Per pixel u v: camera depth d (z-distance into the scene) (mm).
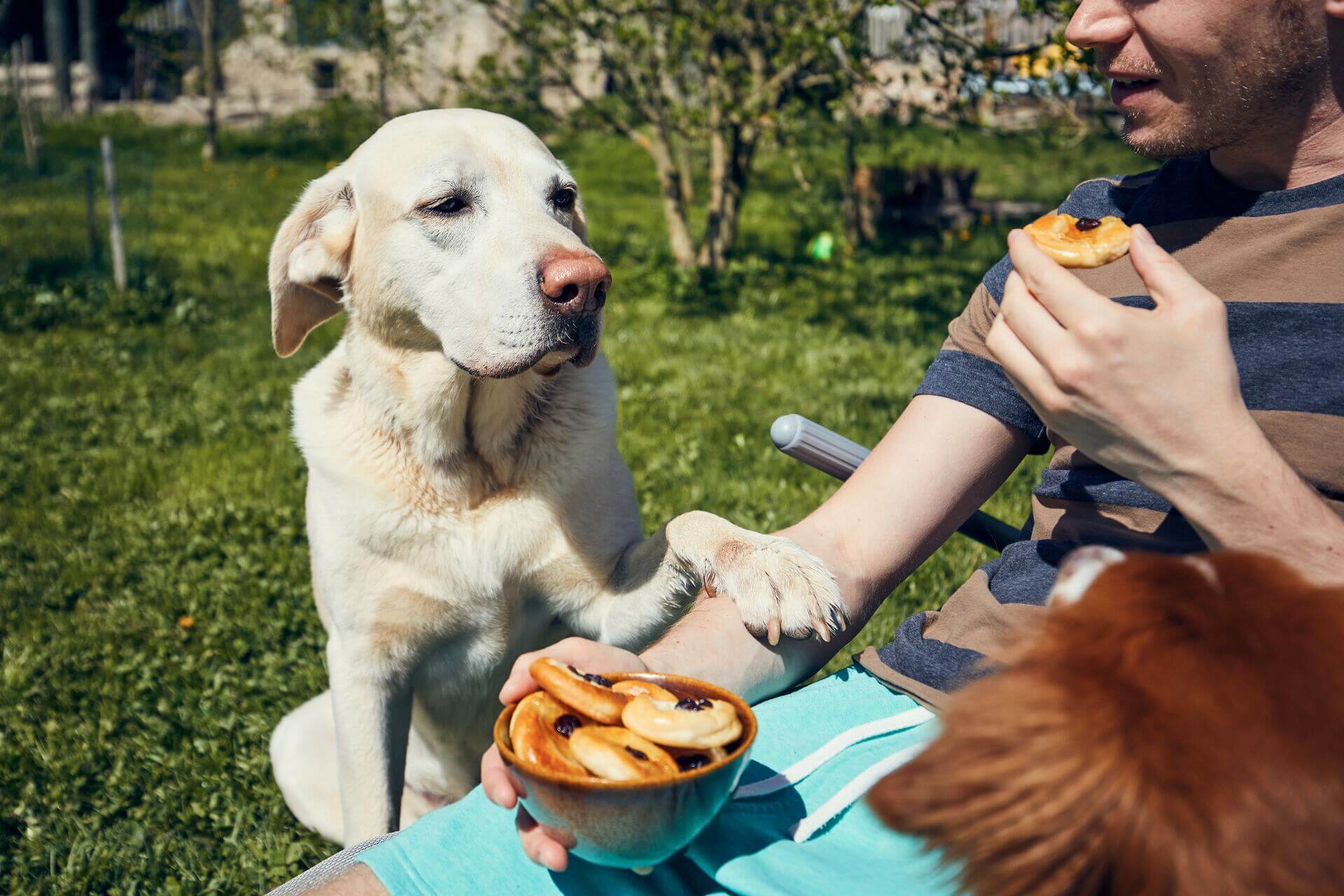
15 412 6582
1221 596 767
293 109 22656
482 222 2521
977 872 762
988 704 773
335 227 2674
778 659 1560
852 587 1589
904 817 789
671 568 2291
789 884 1137
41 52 26453
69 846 2863
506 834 1233
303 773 2885
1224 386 1028
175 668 3709
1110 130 7902
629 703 1110
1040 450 1664
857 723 1441
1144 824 684
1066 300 1050
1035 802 715
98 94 24219
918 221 12102
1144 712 708
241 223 12547
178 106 23547
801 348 7500
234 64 23641
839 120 12016
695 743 1073
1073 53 7062
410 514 2426
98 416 6434
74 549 4758
